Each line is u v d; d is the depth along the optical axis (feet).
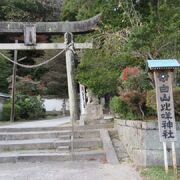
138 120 27.84
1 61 94.79
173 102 24.21
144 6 41.65
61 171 25.11
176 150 25.18
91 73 40.29
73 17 82.58
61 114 104.47
